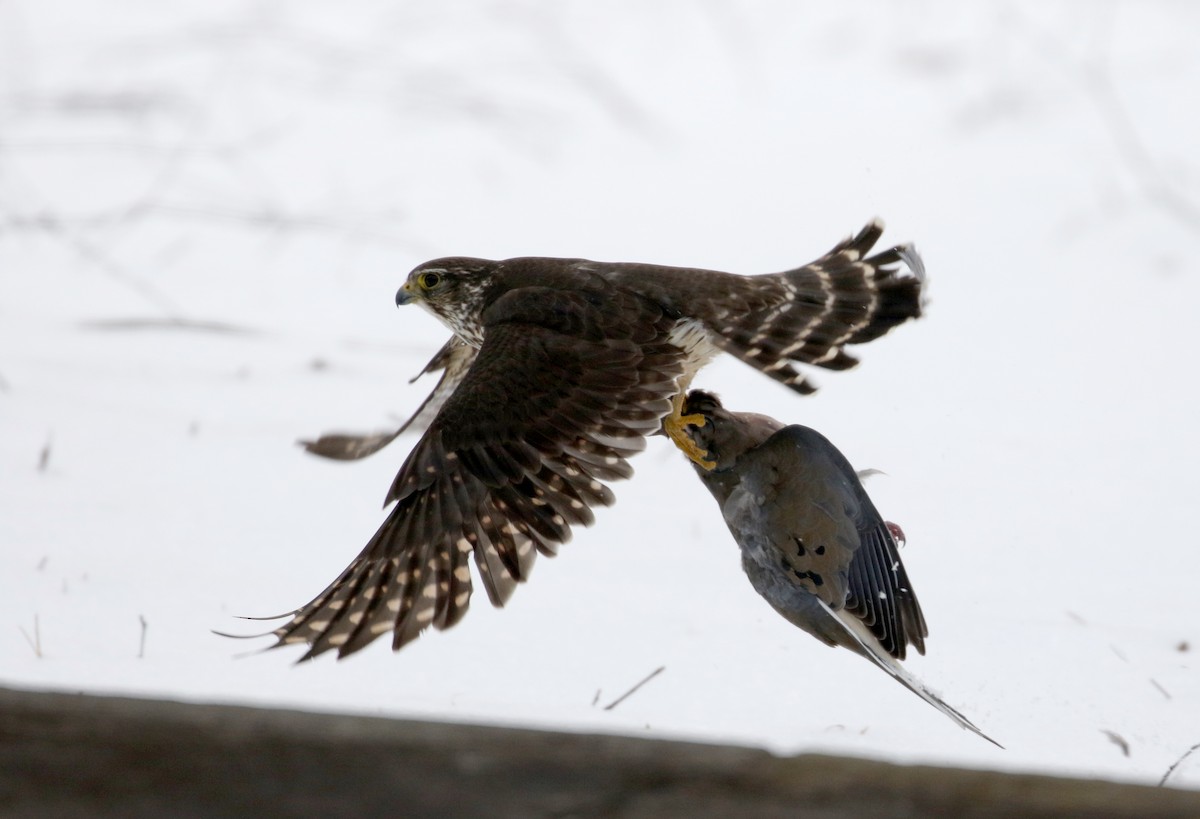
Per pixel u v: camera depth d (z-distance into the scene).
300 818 4.42
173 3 27.25
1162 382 15.17
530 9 27.83
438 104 23.97
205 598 9.59
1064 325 16.80
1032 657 9.27
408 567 7.96
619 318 8.68
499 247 19.20
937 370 15.30
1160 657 9.34
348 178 21.31
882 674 8.98
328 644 7.79
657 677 8.79
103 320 15.73
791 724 8.23
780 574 8.09
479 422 8.15
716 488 8.35
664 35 28.11
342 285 17.69
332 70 24.62
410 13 27.42
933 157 23.08
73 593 9.48
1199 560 11.01
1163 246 19.50
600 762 4.68
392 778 4.59
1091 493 12.29
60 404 13.26
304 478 12.00
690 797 4.51
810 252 19.42
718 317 8.81
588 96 25.05
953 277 18.41
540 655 9.00
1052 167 22.45
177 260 18.05
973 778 4.64
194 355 14.94
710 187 21.81
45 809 4.44
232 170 21.25
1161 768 7.84
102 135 21.83
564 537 7.95
